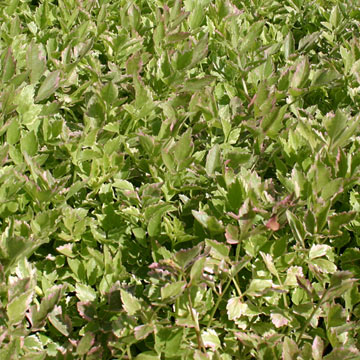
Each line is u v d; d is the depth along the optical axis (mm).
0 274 514
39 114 620
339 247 603
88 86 664
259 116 648
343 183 585
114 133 631
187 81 653
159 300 534
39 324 525
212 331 551
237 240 540
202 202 617
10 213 570
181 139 585
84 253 579
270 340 540
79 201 604
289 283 558
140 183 638
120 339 523
